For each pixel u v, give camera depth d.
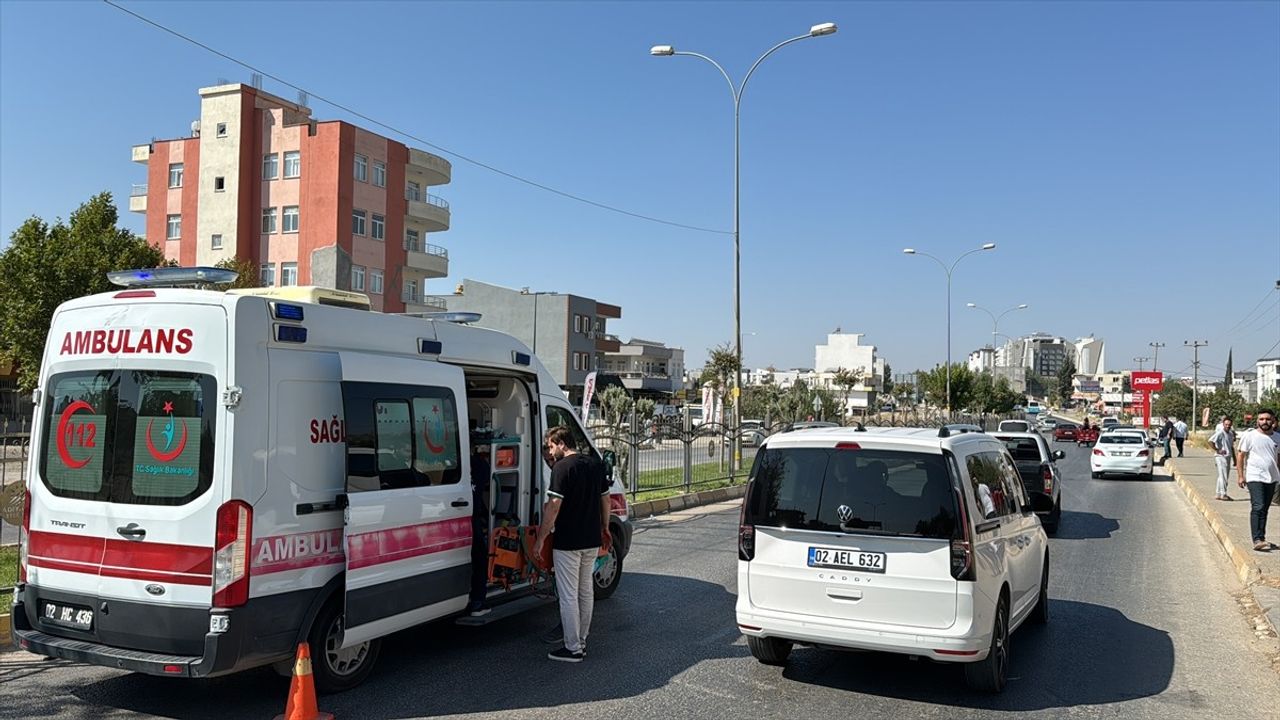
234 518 5.09
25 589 5.65
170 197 46.06
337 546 5.70
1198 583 10.27
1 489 6.57
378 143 46.06
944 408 62.22
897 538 5.75
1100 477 27.33
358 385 5.87
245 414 5.19
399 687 6.00
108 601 5.30
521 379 7.90
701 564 10.95
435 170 49.50
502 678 6.25
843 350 109.38
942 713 5.67
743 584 6.21
